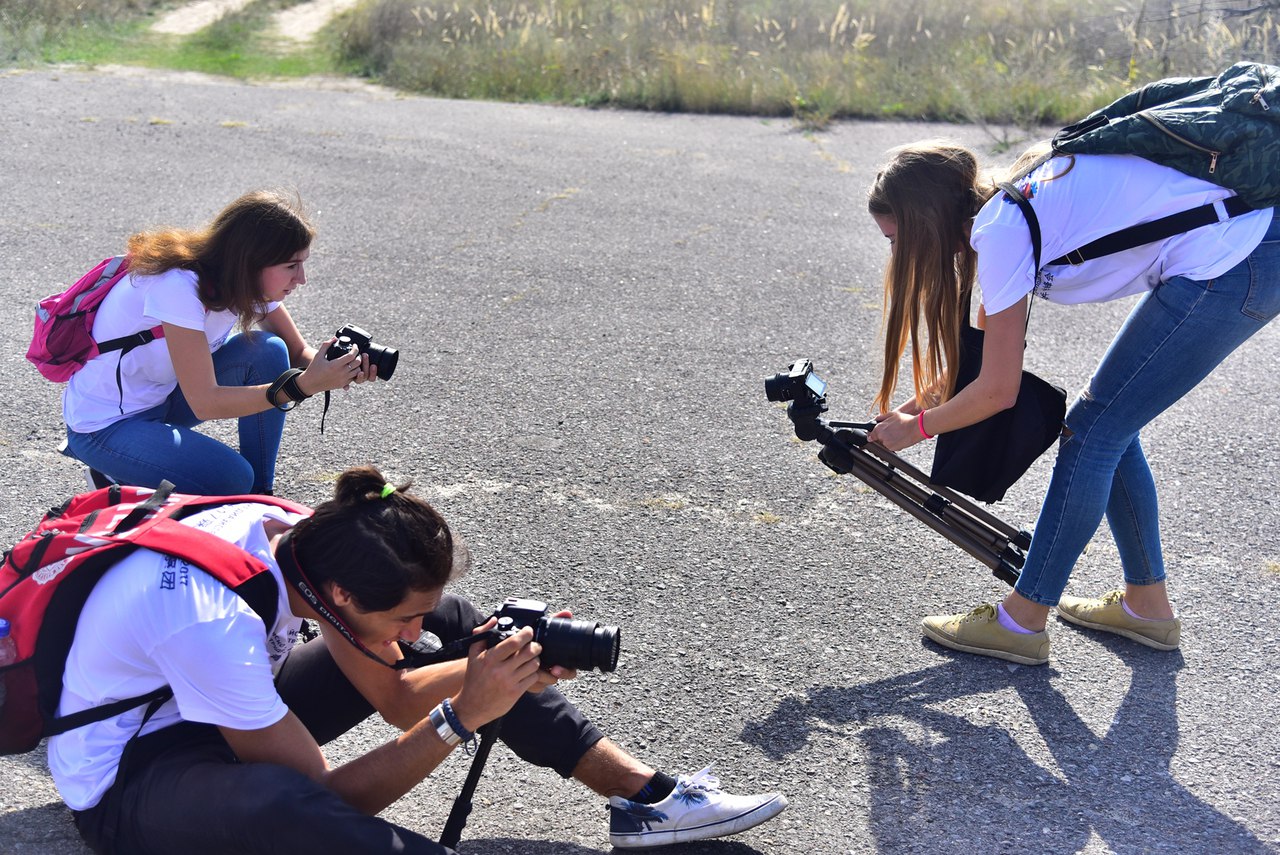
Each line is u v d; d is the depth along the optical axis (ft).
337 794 7.10
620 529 12.97
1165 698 10.31
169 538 6.97
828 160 29.89
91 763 7.00
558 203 25.45
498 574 12.00
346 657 7.93
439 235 23.07
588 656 7.27
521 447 14.78
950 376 10.07
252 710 6.89
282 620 7.31
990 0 44.14
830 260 22.43
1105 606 11.23
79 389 10.75
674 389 16.63
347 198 25.21
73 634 6.98
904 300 9.89
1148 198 9.11
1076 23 41.98
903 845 8.54
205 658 6.76
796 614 11.50
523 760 9.24
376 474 7.10
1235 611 11.66
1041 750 9.60
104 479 11.21
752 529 13.05
